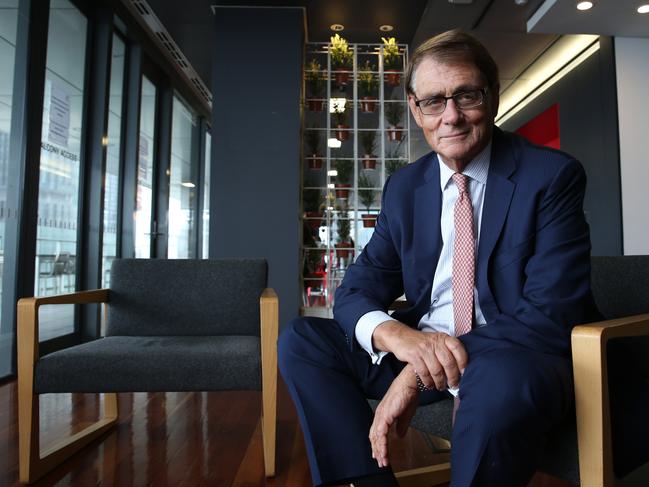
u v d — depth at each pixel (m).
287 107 4.31
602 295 1.54
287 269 4.21
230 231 4.23
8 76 3.05
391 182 1.31
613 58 4.77
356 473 0.96
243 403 2.46
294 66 4.35
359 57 5.14
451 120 1.06
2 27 2.99
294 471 1.63
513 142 1.16
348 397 1.04
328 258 4.48
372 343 1.06
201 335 2.09
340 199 4.56
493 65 1.10
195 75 6.05
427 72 1.09
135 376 1.53
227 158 4.27
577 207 1.05
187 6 4.45
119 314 2.07
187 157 6.75
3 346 2.97
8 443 1.88
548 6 4.15
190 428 2.07
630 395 0.99
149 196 5.50
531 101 6.60
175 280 2.13
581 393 0.85
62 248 3.81
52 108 3.66
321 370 1.07
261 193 4.25
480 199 1.13
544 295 0.95
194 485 1.52
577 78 5.40
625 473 0.89
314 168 4.57
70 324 3.98
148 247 5.50
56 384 1.52
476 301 1.10
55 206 3.71
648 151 4.71
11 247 3.05
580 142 5.36
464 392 0.84
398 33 4.94
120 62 4.75
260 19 4.39
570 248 1.00
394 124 4.58
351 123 4.65
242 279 2.16
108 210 4.55
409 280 1.21
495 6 4.42
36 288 3.46
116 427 2.08
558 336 0.93
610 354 1.05
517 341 0.93
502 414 0.78
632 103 4.74
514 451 0.79
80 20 4.06
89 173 4.14
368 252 1.33
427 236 1.18
